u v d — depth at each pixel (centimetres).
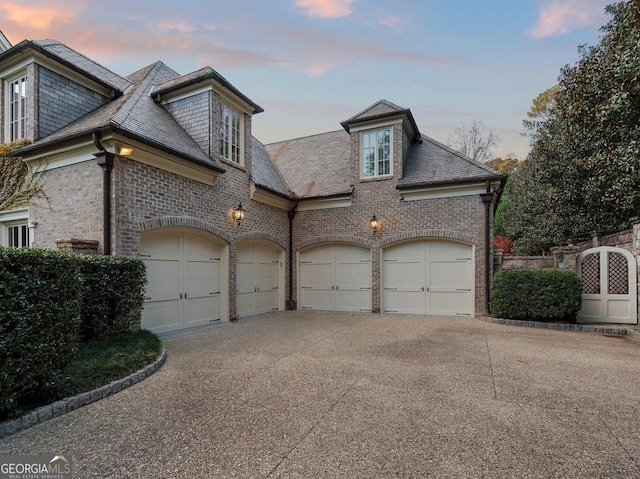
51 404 333
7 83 776
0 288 290
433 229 1037
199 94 880
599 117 639
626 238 865
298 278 1230
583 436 292
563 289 836
